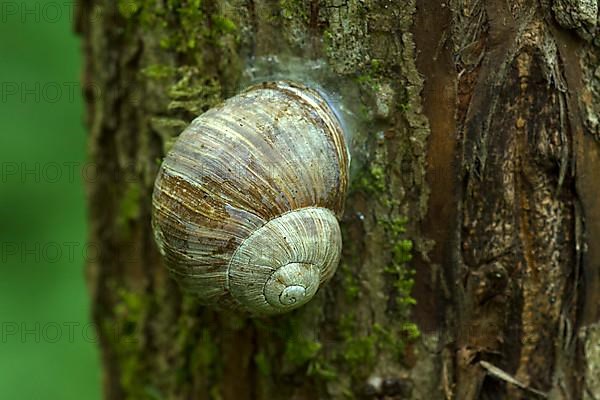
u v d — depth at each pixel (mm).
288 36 375
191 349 409
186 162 363
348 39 372
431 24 369
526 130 372
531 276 379
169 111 392
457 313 382
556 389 384
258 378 398
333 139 369
